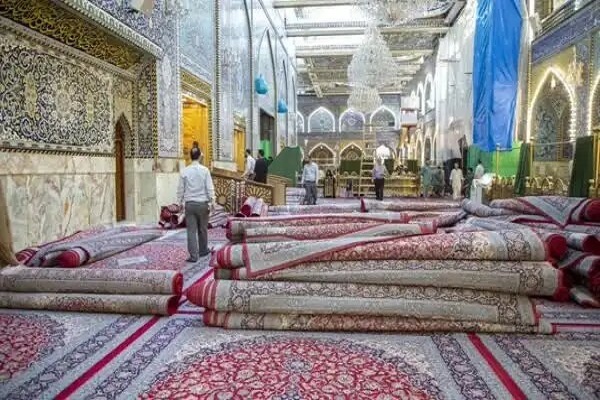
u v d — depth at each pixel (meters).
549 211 3.84
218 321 2.65
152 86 6.99
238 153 12.84
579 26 7.70
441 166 16.67
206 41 9.58
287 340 2.45
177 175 7.84
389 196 16.42
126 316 2.89
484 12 10.84
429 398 1.84
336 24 18.69
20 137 4.46
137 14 6.18
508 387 1.93
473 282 2.56
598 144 5.86
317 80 26.31
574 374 2.05
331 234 3.34
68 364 2.17
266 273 2.67
